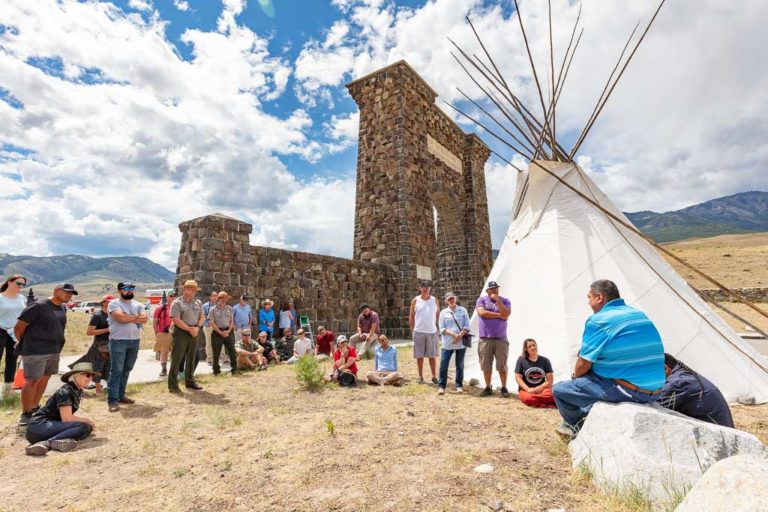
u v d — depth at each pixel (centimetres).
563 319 676
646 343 379
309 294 1546
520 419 523
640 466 298
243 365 1021
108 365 743
